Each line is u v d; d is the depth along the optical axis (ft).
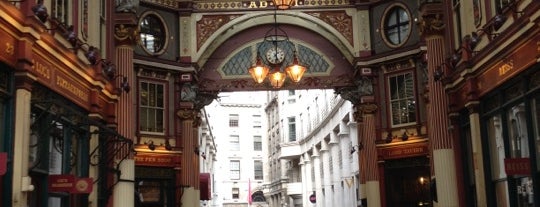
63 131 45.73
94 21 53.47
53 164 44.42
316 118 149.59
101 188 53.57
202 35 78.18
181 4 78.18
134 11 60.39
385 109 76.69
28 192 37.52
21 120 35.99
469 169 54.70
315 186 153.38
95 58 50.21
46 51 39.96
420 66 74.13
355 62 77.56
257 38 80.28
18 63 36.04
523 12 38.17
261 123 247.09
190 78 76.64
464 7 52.90
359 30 78.38
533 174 41.50
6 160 31.40
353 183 114.93
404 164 75.10
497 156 48.55
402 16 76.69
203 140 130.11
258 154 244.22
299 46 80.23
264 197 239.09
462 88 53.36
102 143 52.75
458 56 52.90
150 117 74.28
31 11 37.06
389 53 75.61
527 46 39.86
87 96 49.85
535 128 41.39
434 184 63.82
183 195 75.25
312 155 157.38
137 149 72.18
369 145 76.64
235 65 79.97
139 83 73.67
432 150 60.29
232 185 238.07
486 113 49.88
